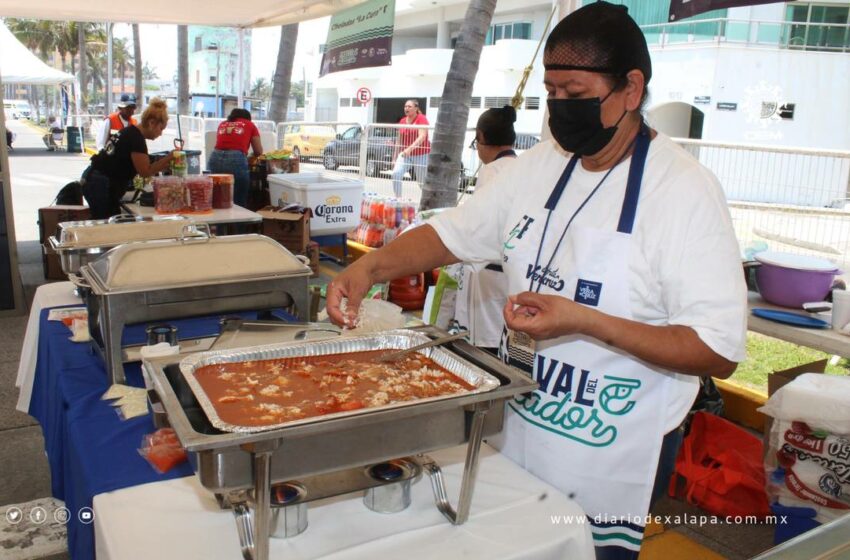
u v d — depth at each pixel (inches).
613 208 55.4
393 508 53.9
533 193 62.5
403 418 45.9
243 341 72.0
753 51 504.7
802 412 96.3
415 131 299.1
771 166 176.7
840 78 502.9
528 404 60.6
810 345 100.4
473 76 224.4
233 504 49.0
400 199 279.3
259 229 211.0
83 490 59.7
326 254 285.1
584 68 51.7
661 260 52.6
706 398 131.7
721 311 50.0
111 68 1129.4
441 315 139.2
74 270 104.3
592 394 56.7
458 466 61.7
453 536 51.1
